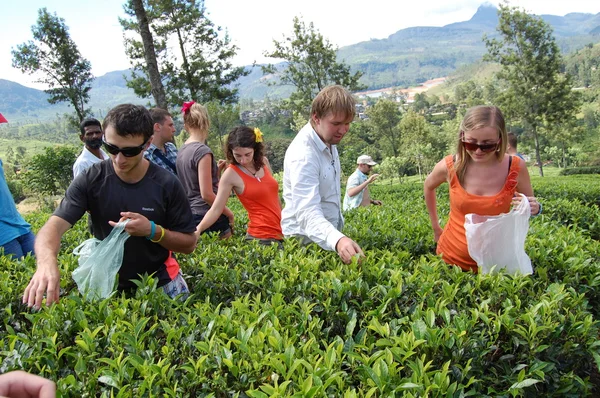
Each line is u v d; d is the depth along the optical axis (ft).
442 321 8.68
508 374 7.52
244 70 97.91
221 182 14.58
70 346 8.07
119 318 8.57
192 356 7.49
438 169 11.84
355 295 9.43
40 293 8.07
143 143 8.79
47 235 8.84
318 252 11.96
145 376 6.56
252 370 6.82
